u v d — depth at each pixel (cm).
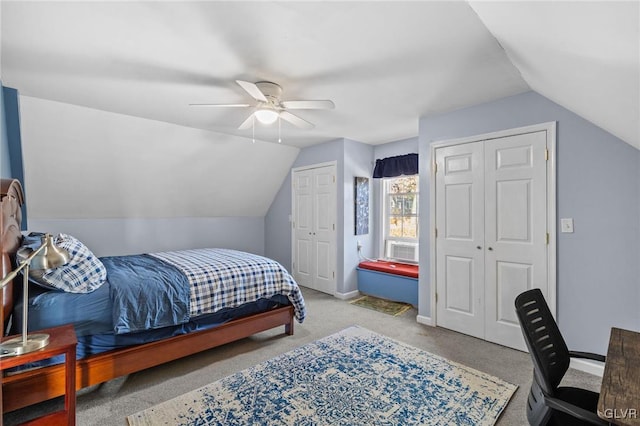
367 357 254
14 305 179
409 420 178
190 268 266
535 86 238
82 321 195
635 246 216
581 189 237
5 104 265
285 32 177
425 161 334
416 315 362
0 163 248
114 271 248
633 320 217
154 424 175
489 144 286
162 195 443
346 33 178
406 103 293
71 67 223
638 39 97
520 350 267
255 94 220
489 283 286
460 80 241
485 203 289
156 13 159
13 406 171
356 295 447
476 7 145
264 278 285
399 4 152
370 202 474
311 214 485
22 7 153
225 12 158
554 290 249
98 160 362
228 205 525
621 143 219
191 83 251
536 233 259
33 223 384
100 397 201
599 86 154
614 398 95
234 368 238
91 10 157
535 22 128
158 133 366
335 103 293
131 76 238
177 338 233
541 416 121
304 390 207
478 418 180
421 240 339
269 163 494
